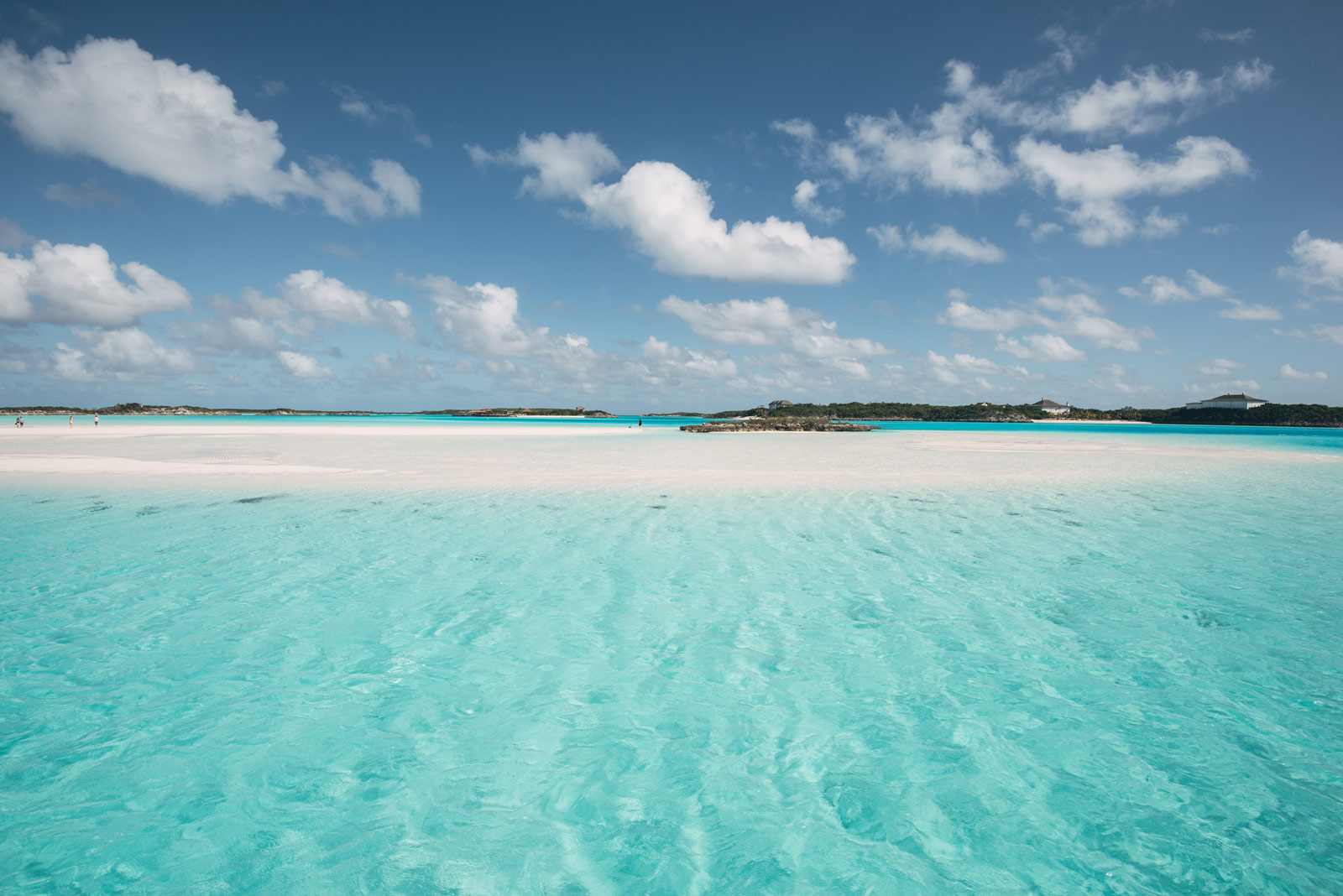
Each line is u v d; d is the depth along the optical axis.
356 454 27.38
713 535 10.72
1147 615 6.88
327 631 6.39
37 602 7.17
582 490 16.00
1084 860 3.30
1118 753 4.30
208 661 5.66
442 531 10.98
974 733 4.55
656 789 3.92
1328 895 3.04
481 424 95.94
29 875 3.13
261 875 3.17
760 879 3.16
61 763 4.09
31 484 16.62
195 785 3.90
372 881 3.13
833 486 17.02
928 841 3.46
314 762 4.16
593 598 7.45
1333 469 22.78
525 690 5.18
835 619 6.79
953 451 31.86
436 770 4.09
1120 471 21.61
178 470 20.23
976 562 9.02
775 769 4.12
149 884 3.09
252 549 9.66
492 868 3.22
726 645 6.11
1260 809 3.71
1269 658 5.78
